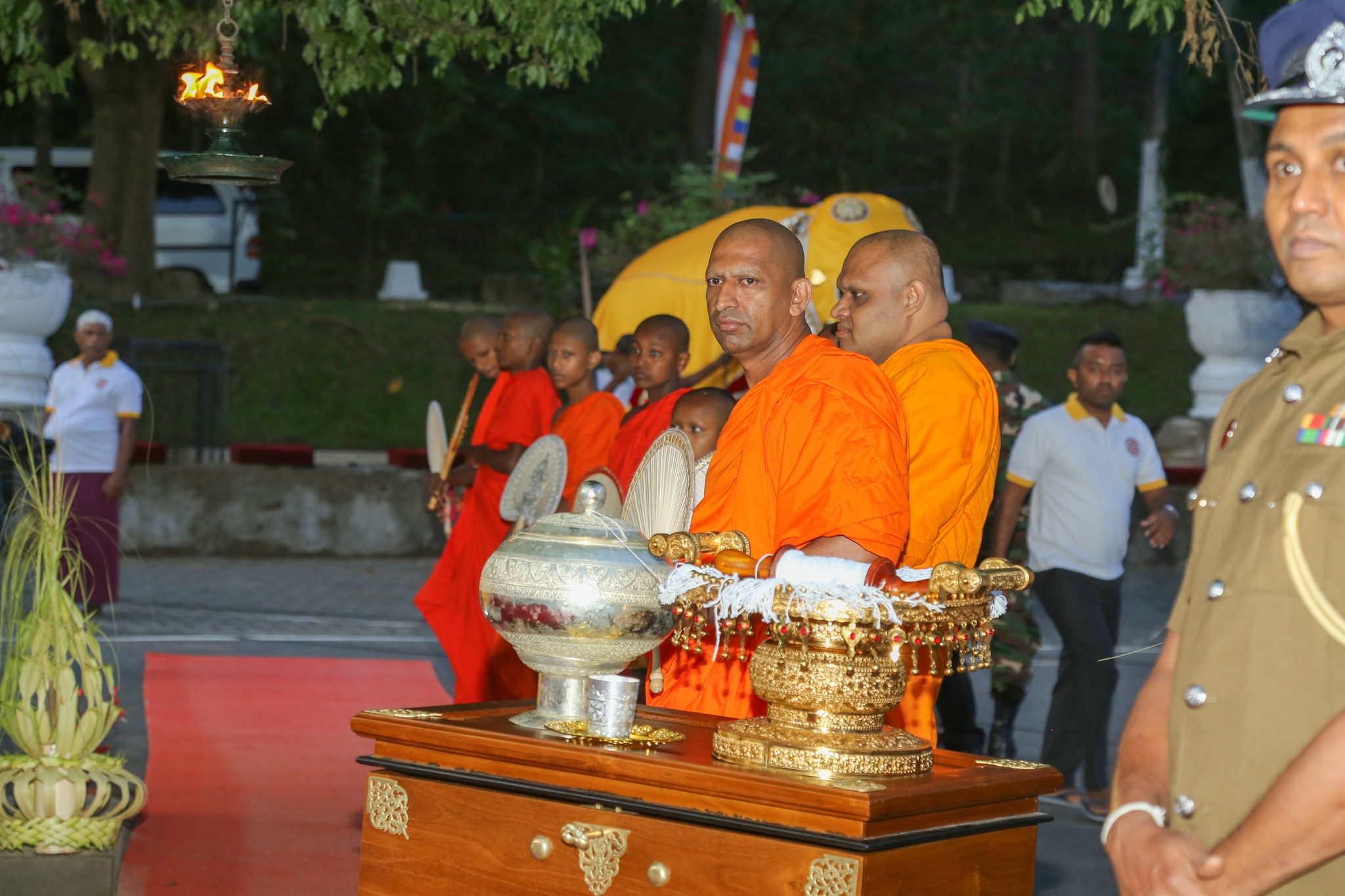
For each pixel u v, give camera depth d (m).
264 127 25.92
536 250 14.47
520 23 6.05
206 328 16.38
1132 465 6.02
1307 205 1.94
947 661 2.69
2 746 5.34
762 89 28.73
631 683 2.76
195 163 4.01
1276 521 1.94
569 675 2.94
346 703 7.41
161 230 20.94
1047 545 5.95
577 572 2.83
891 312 3.85
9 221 12.28
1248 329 14.91
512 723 2.92
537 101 27.31
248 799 5.48
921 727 3.50
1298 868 1.80
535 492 6.02
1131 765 2.11
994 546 6.14
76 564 4.52
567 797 2.62
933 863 2.45
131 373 8.96
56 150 21.00
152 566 12.02
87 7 13.94
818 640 2.53
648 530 3.56
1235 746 1.94
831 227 8.20
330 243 26.39
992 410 3.66
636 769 2.55
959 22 29.55
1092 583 5.90
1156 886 1.91
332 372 16.55
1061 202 30.56
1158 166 17.27
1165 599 11.79
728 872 2.43
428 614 6.54
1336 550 1.88
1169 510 6.26
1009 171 31.73
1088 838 5.47
